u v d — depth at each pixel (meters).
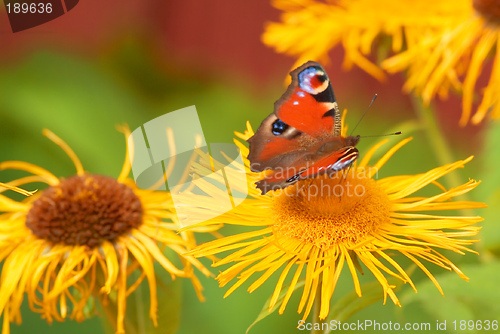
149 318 0.54
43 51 0.87
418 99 0.64
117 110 0.81
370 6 0.63
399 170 0.80
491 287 0.55
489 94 0.61
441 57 0.62
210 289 0.66
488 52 0.62
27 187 0.71
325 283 0.51
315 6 0.65
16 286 0.54
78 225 0.54
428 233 0.52
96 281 0.54
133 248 0.54
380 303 0.65
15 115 0.75
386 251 0.52
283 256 0.51
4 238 0.55
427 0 0.63
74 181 0.55
